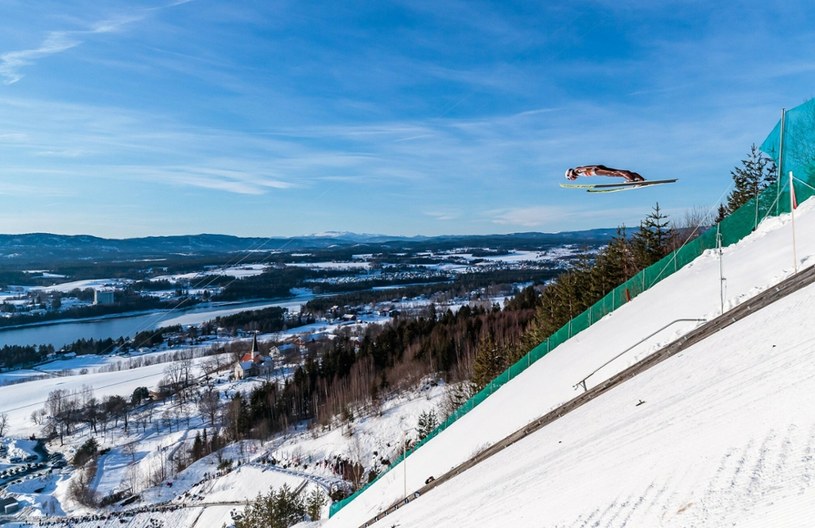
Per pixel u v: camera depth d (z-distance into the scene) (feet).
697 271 94.58
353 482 194.49
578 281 173.58
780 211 92.53
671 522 24.38
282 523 151.64
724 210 180.24
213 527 187.42
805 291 52.42
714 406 37.91
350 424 237.04
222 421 295.28
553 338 121.08
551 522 33.65
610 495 32.60
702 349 54.39
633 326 83.76
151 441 288.92
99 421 308.60
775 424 29.32
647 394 50.85
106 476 254.06
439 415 204.95
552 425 64.23
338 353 304.71
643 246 161.99
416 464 100.07
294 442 246.27
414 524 60.23
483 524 43.09
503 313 304.71
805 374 33.78
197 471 242.17
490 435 81.41
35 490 251.80
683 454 32.60
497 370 185.57
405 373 276.21
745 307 58.08
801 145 87.81
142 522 202.59
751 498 22.66
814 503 19.27
